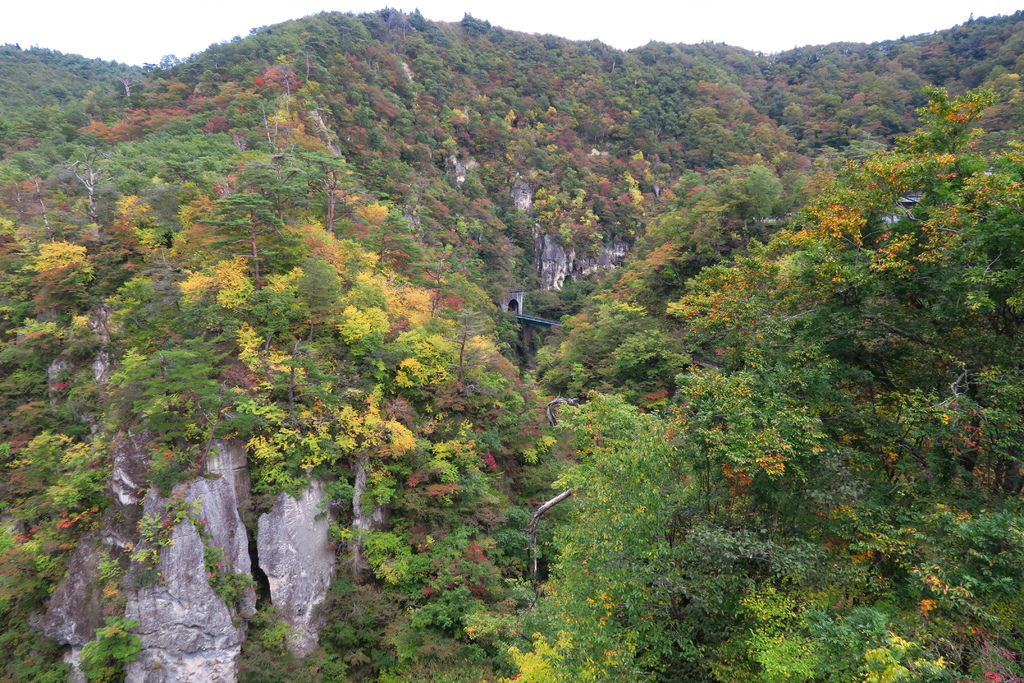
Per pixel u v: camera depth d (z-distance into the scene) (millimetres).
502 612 19359
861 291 13852
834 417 13680
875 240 14859
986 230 11172
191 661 16719
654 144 115188
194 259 25156
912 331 13711
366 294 26672
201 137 51406
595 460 13859
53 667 17516
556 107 124000
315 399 21688
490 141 107625
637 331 36156
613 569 11453
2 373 25500
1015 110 52094
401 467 22375
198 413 18984
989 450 11359
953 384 11844
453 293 38969
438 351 26844
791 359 14344
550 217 99750
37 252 26922
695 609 11383
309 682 17391
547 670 11734
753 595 10609
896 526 11000
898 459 12719
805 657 8781
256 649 17484
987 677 7535
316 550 19641
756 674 10289
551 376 41625
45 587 18672
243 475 19438
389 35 116875
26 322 25281
